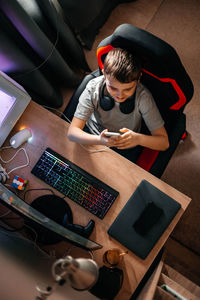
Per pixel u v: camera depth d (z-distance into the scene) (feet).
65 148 5.08
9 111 4.76
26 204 4.25
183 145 7.20
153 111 4.74
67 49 6.77
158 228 4.52
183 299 4.20
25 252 4.11
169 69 3.85
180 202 4.61
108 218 4.75
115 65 4.00
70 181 4.88
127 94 4.43
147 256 4.56
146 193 4.64
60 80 7.34
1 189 4.00
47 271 3.99
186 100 4.35
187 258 6.72
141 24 7.90
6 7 4.43
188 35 7.64
